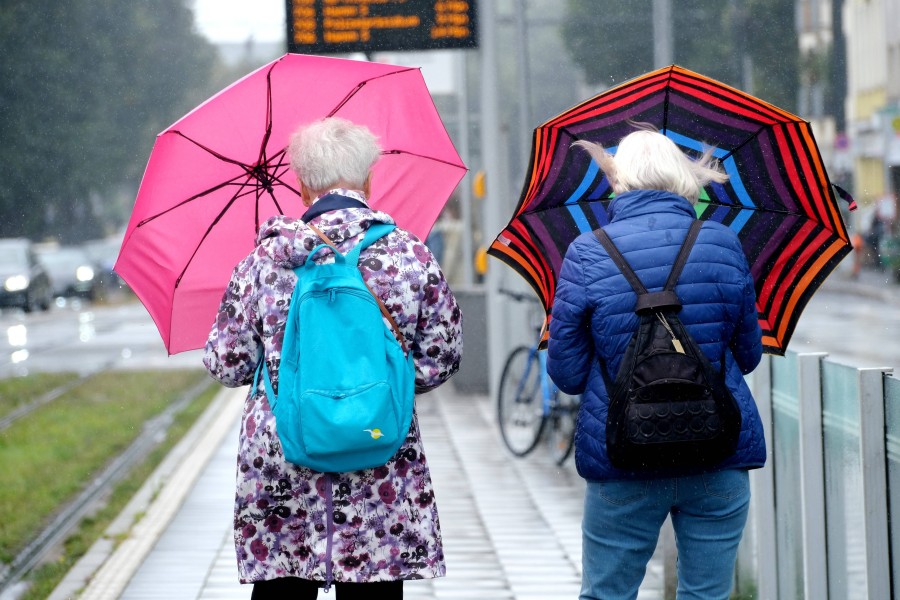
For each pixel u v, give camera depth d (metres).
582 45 35.78
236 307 10.81
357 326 10.32
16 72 156.00
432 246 54.28
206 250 12.84
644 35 35.59
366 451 10.24
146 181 12.08
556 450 30.73
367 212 10.87
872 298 89.62
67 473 34.59
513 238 12.64
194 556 22.45
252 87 12.23
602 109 12.12
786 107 66.12
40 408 49.06
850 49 123.44
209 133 12.28
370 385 10.17
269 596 10.99
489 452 33.28
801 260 12.70
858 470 13.20
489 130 36.16
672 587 17.61
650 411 10.75
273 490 10.60
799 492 15.35
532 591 19.42
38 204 160.50
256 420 10.59
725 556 11.49
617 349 11.09
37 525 28.03
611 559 11.60
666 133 12.72
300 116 12.71
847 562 13.72
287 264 10.62
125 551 22.86
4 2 153.88
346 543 10.52
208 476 31.22
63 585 21.55
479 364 46.09
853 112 122.56
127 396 52.91
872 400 12.58
